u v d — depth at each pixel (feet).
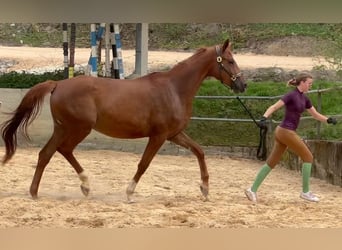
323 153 41.22
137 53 59.31
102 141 56.29
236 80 30.66
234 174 44.60
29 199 27.86
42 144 55.21
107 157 50.70
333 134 48.06
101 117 28.68
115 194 31.45
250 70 70.59
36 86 28.76
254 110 63.52
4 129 28.99
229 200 29.94
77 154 51.93
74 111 28.37
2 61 77.15
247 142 59.77
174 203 27.86
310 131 51.13
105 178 37.99
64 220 22.66
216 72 30.66
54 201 27.45
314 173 42.93
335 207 27.81
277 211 26.25
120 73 60.29
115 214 24.26
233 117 63.52
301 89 28.78
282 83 66.95
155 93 29.09
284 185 39.45
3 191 30.58
